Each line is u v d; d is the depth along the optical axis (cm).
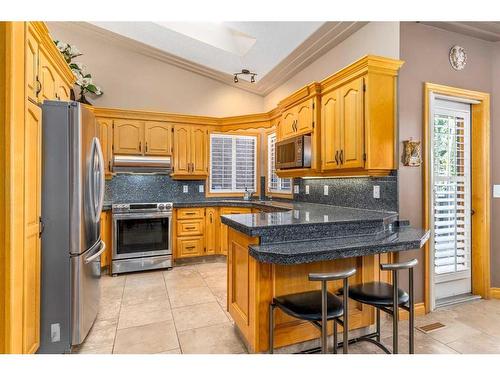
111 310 270
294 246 174
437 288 286
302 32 312
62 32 423
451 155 287
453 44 277
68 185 198
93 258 216
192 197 480
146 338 221
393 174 255
